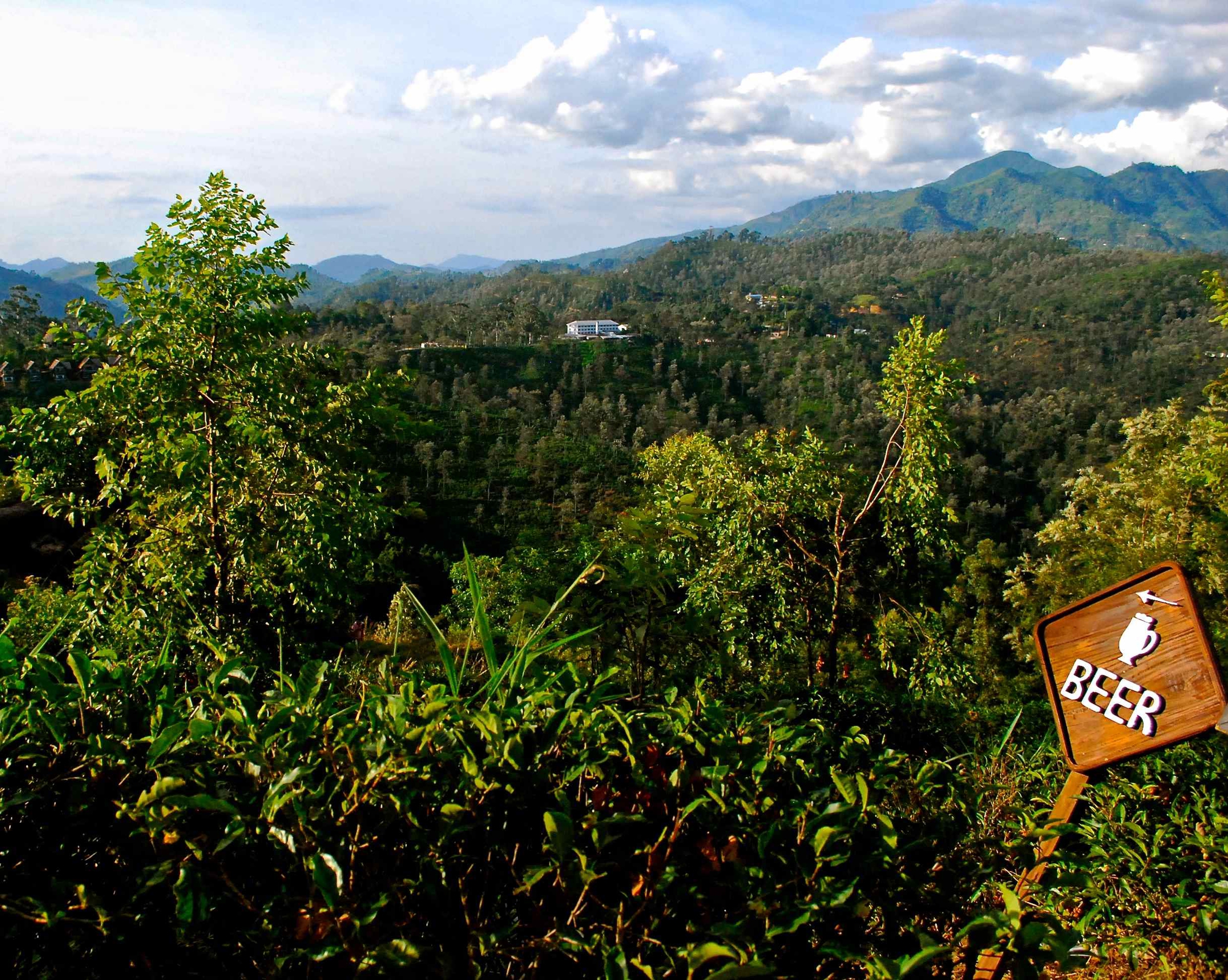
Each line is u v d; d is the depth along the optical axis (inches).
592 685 53.7
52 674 44.4
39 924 37.9
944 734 147.3
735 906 41.9
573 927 41.1
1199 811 79.5
